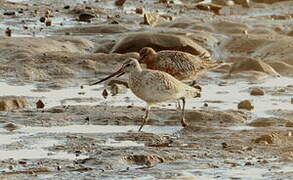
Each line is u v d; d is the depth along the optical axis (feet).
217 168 42.34
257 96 61.31
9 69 67.21
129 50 74.49
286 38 80.12
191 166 42.60
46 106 56.39
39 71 67.26
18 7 97.14
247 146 46.62
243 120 53.21
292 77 69.31
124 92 61.98
